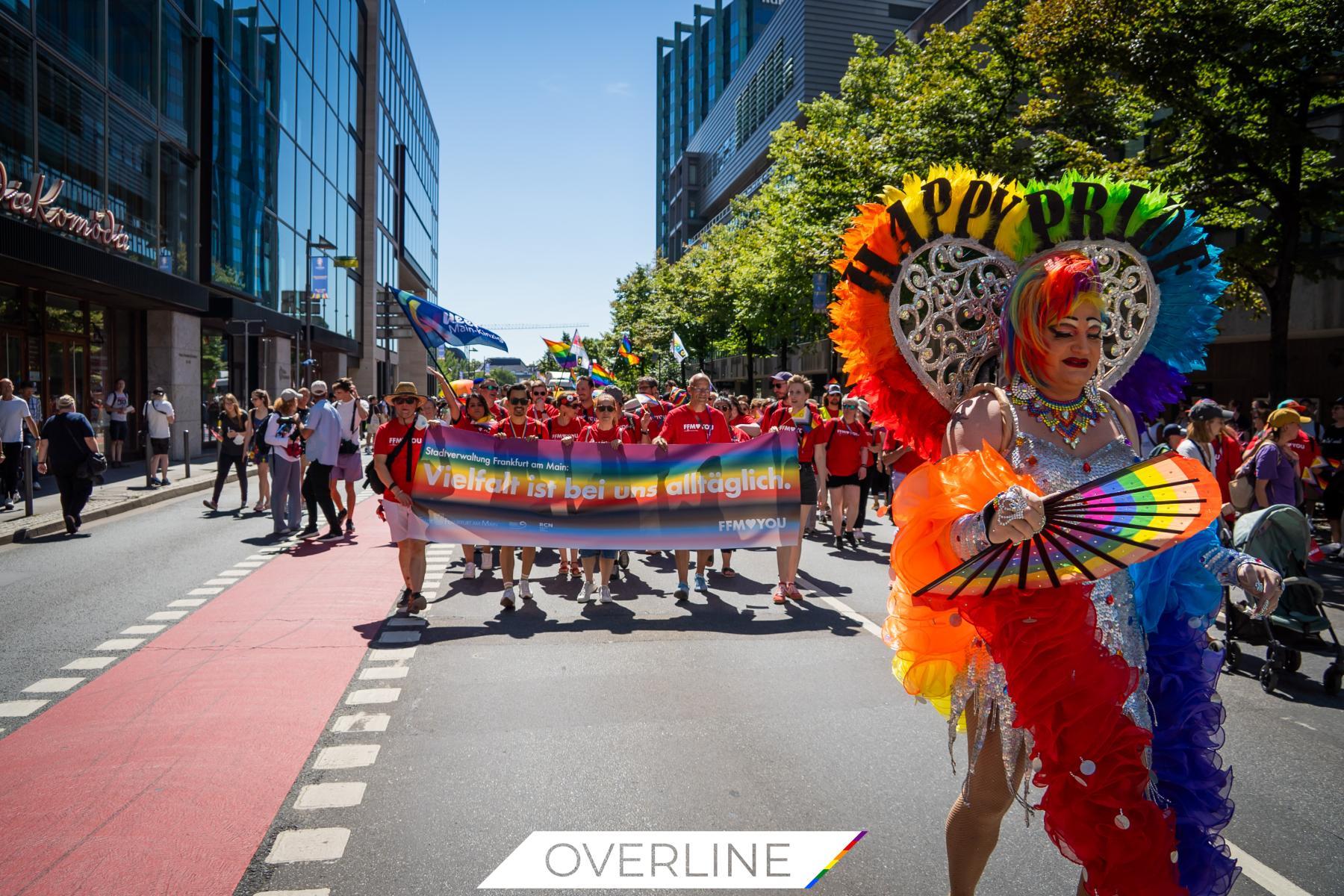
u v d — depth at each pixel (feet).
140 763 14.37
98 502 48.21
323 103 122.31
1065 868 10.97
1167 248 8.93
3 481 45.34
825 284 69.62
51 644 21.72
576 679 19.07
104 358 71.72
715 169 280.92
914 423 8.90
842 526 38.55
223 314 82.07
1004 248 8.84
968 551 6.79
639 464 27.14
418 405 25.50
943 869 11.02
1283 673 20.08
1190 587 7.78
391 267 172.76
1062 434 7.80
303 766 14.26
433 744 15.23
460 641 22.16
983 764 7.86
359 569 31.94
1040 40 44.09
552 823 12.28
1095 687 6.93
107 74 64.13
